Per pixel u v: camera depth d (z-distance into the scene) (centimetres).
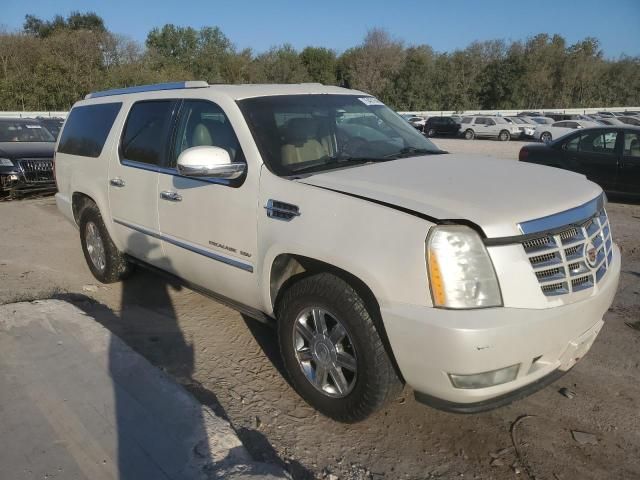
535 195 292
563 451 303
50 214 927
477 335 250
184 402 317
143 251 463
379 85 5906
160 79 4303
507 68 5847
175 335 446
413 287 265
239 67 5972
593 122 3002
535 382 287
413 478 283
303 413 337
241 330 454
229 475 256
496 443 310
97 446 279
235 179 357
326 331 312
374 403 294
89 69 4153
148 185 436
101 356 370
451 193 288
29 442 284
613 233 795
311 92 419
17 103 3997
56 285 562
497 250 261
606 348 418
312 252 301
